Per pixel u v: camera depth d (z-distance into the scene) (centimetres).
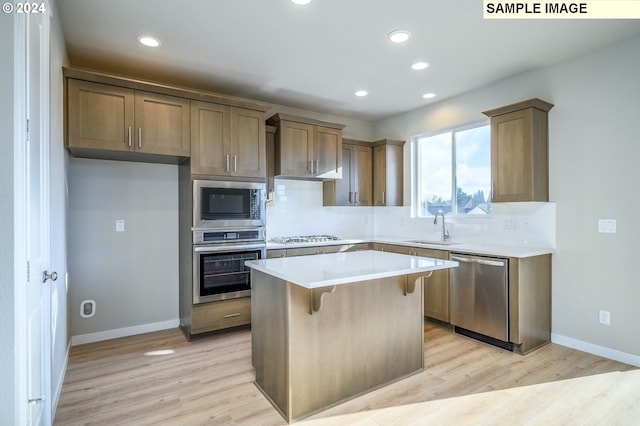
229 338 338
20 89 121
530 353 298
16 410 119
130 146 297
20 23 121
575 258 309
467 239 404
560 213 319
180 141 322
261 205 368
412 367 262
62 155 259
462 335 344
